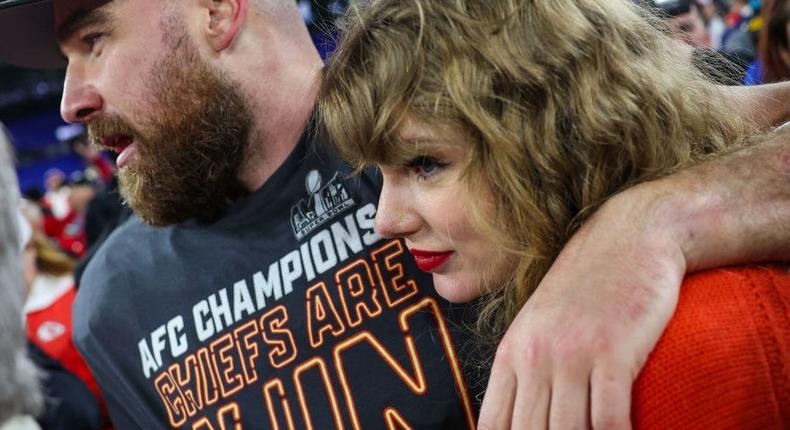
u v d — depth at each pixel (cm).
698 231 64
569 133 67
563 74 66
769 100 86
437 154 68
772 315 60
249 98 95
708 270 64
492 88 65
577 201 69
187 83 93
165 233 105
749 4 270
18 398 85
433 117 66
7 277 85
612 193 69
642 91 69
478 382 86
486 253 71
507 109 66
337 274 93
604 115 67
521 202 67
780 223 66
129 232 111
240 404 95
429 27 66
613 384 56
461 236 71
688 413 56
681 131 71
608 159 68
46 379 137
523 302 71
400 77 66
